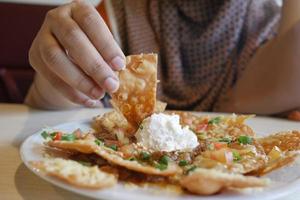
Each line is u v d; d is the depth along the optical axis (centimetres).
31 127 48
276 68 70
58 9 43
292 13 73
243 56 83
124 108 38
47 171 26
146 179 27
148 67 39
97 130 42
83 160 30
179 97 84
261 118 60
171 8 86
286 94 66
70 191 27
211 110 82
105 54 37
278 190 26
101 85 37
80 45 37
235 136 39
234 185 25
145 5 90
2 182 30
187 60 86
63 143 30
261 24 86
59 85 46
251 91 72
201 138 38
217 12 85
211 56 85
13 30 102
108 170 27
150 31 86
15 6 104
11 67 103
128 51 86
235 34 84
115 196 24
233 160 30
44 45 40
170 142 33
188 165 30
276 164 29
